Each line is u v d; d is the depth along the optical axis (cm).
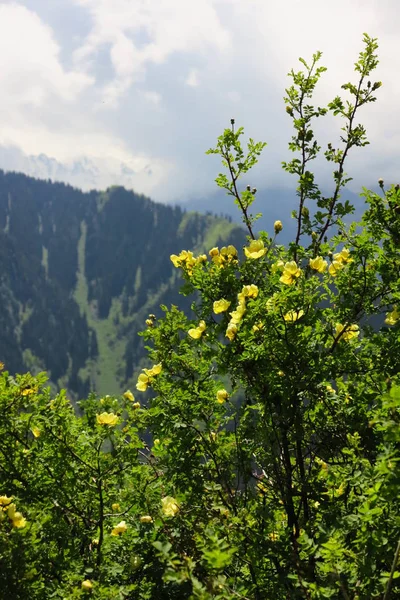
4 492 563
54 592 430
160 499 541
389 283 513
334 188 623
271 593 425
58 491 564
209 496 501
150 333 560
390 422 310
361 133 622
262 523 465
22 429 592
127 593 422
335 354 512
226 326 489
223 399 509
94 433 543
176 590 462
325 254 554
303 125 624
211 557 304
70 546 521
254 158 603
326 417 522
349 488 489
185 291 539
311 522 477
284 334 466
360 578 344
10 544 405
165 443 534
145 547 496
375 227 542
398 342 519
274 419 477
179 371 555
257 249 529
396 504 357
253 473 528
